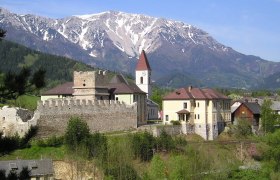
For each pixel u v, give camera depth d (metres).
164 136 108.06
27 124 94.88
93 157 91.38
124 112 118.38
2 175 25.94
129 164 89.94
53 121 99.75
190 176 87.44
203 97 129.25
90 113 108.81
